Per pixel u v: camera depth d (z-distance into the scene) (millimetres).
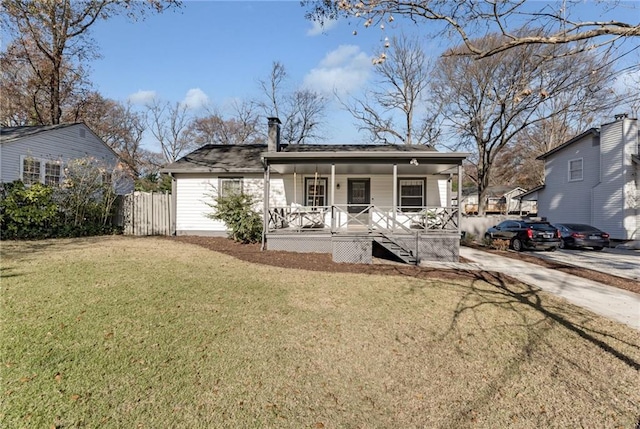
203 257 9055
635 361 3695
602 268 9758
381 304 5512
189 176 14359
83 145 16766
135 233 14727
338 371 3344
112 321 4262
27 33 16859
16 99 22156
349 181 14227
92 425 2402
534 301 6008
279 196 14234
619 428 2582
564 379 3297
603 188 17219
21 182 11859
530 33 3734
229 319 4574
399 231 10703
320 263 9281
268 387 3014
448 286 6898
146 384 2943
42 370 3062
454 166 11828
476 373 3373
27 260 7719
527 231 13828
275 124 14688
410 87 26406
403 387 3094
